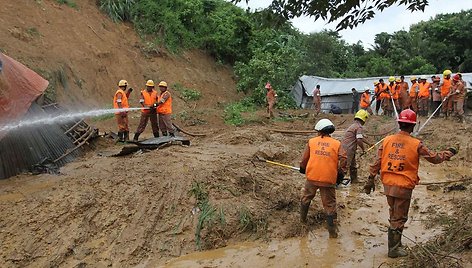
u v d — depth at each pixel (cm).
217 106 2180
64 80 1573
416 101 1900
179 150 1040
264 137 1378
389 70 3384
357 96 2309
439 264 528
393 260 588
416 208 795
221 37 2572
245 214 712
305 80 2664
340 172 664
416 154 577
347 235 688
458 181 904
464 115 1752
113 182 773
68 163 939
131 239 653
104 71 1842
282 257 623
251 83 2405
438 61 3534
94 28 1980
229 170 842
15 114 858
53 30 1762
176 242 661
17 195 730
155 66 2125
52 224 654
